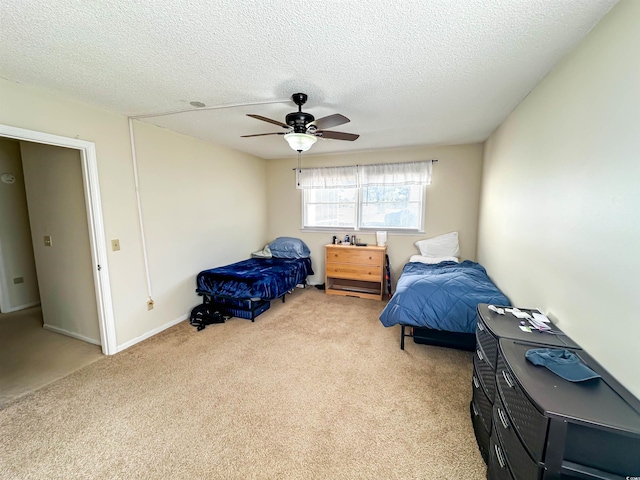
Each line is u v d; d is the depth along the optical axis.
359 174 4.44
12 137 1.97
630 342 1.05
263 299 3.40
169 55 1.61
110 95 2.19
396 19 1.28
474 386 1.77
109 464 1.49
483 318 1.68
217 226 3.97
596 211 1.27
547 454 0.93
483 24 1.32
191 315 3.37
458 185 4.01
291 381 2.21
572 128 1.50
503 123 2.77
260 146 4.03
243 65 1.73
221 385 2.15
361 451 1.57
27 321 3.36
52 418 1.81
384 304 3.98
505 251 2.59
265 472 1.44
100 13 1.24
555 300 1.63
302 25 1.33
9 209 3.71
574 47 1.49
